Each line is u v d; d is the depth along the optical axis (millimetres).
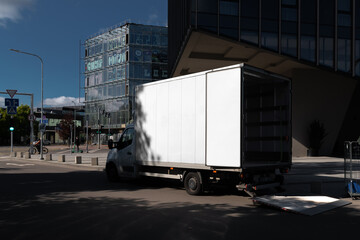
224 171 8219
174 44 30562
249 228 5566
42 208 7234
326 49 23516
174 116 9156
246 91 10031
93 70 66250
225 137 7887
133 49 59469
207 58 25828
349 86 26891
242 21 21984
